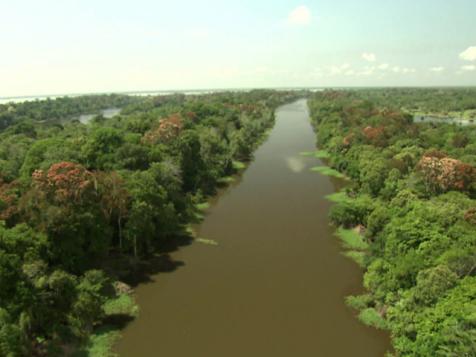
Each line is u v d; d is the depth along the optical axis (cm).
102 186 5850
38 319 4122
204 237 7238
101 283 5050
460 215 5538
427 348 3488
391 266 4884
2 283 3872
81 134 10888
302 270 6019
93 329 4594
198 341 4469
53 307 4334
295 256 6462
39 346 4041
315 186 10231
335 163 11638
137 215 6041
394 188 7994
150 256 6519
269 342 4447
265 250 6694
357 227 7256
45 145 8094
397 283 4609
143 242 6594
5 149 9325
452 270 4194
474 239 4709
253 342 4453
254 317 4903
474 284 3781
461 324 3338
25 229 4738
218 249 6756
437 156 9150
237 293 5434
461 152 10131
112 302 5125
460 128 14225
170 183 7831
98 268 5669
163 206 6812
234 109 19488
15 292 3956
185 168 9419
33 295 4103
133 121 11975
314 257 6412
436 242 4800
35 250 4588
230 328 4700
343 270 6000
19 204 5072
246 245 6894
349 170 10575
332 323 4759
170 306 5128
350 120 16238
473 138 11775
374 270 5181
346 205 7581
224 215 8306
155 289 5534
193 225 7775
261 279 5781
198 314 4969
